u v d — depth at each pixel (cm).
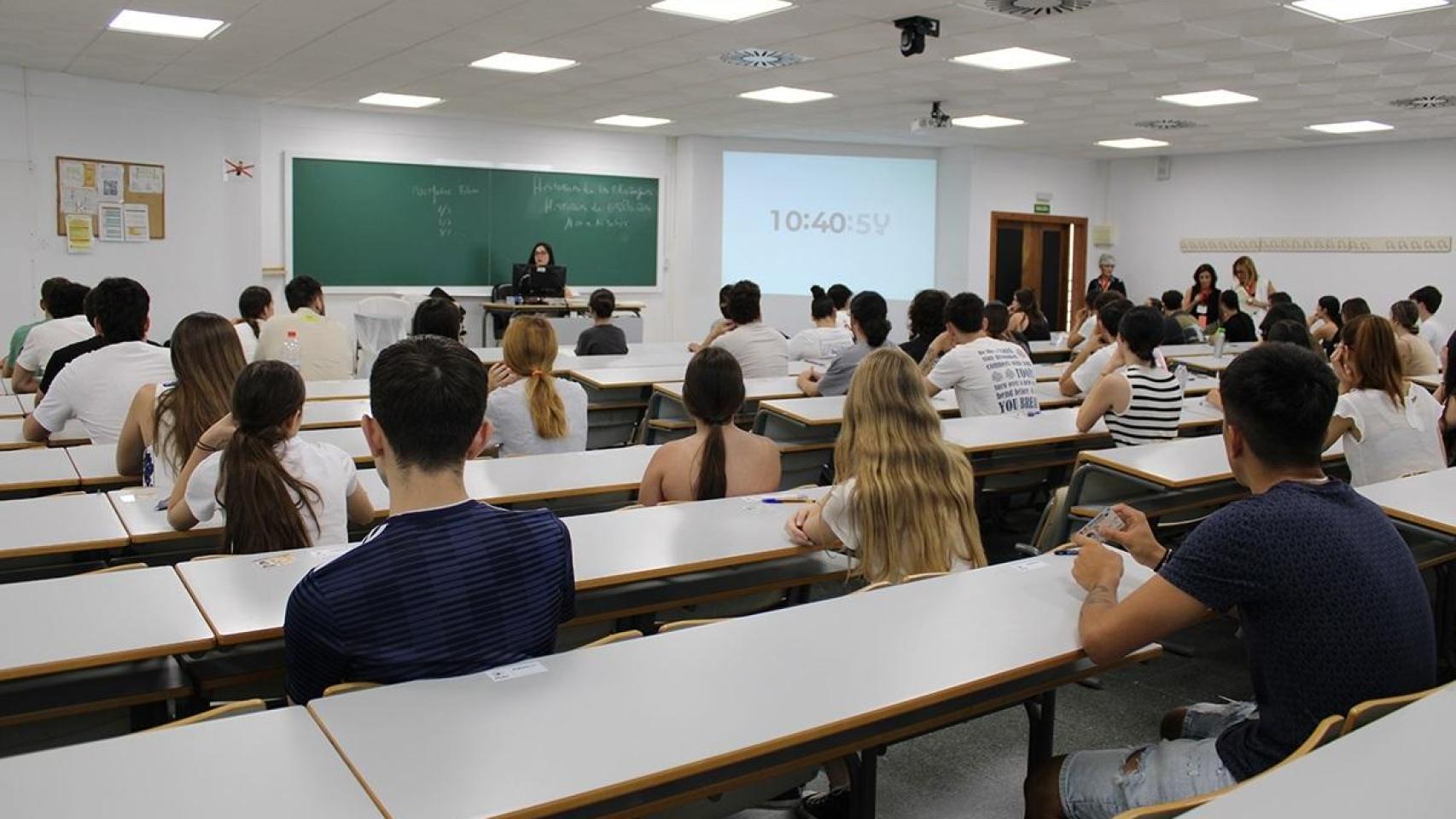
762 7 568
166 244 861
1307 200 1172
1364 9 545
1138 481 332
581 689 154
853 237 1225
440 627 154
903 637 179
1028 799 182
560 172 1102
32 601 193
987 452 415
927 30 584
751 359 600
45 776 126
